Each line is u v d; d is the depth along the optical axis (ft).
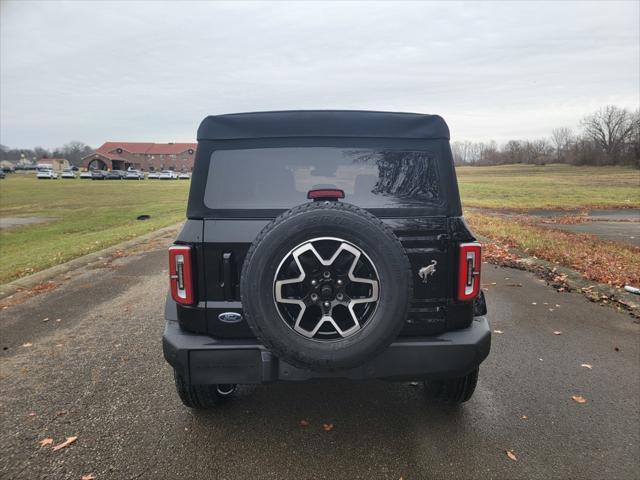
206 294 9.58
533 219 60.95
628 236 42.60
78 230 64.28
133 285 25.54
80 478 9.26
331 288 8.64
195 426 11.10
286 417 11.51
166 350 9.62
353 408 11.93
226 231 9.49
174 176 271.69
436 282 9.67
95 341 16.96
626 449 10.01
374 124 9.91
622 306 20.34
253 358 9.36
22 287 25.25
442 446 10.17
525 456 9.79
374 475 9.22
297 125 9.89
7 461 9.84
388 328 8.55
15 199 128.47
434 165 9.89
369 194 9.87
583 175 243.60
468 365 9.56
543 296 22.17
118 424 11.23
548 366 14.33
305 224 8.44
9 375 14.10
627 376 13.61
